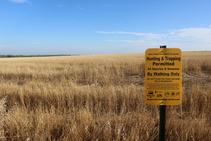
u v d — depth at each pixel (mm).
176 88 1850
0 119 2693
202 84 6340
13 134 2459
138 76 9117
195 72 9422
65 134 2377
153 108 3609
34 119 2838
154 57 1861
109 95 4141
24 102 4137
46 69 11367
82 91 4523
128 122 2674
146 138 2234
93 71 9711
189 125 2533
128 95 4148
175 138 2314
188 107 3711
